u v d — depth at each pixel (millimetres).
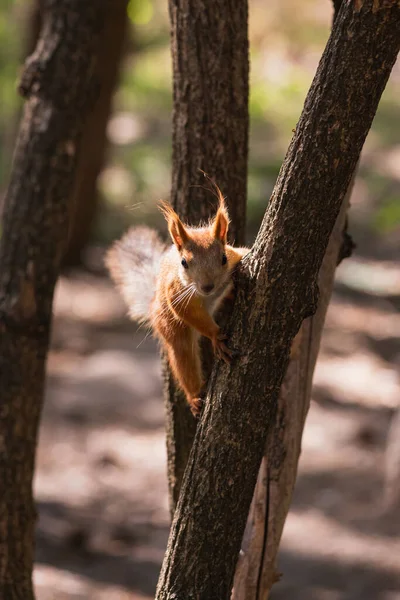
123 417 19234
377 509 16016
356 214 33094
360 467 17500
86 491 16453
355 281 28125
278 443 7793
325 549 14688
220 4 7801
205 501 6133
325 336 24406
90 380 20672
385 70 5469
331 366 22453
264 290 5852
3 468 10023
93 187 26906
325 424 19250
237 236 8172
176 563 6258
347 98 5488
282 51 50750
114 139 37062
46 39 10453
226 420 6035
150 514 15812
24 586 10148
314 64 49781
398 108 45375
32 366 10133
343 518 15742
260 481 7848
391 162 38406
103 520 15469
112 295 26219
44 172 10195
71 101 10336
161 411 19562
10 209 10250
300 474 17266
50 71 10328
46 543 14453
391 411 20062
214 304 7195
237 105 7988
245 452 6066
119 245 8484
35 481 16703
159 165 34219
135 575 13703
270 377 5977
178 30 7945
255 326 5906
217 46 7855
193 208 8094
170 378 8133
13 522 10039
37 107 10328
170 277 7199
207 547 6168
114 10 24172
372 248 30734
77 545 14492
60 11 10375
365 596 13359
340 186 5652
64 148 10289
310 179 5621
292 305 5844
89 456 17672
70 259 27375
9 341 10031
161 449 18109
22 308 10039
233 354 5977
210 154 8008
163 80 43656
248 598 7938
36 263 10125
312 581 13758
